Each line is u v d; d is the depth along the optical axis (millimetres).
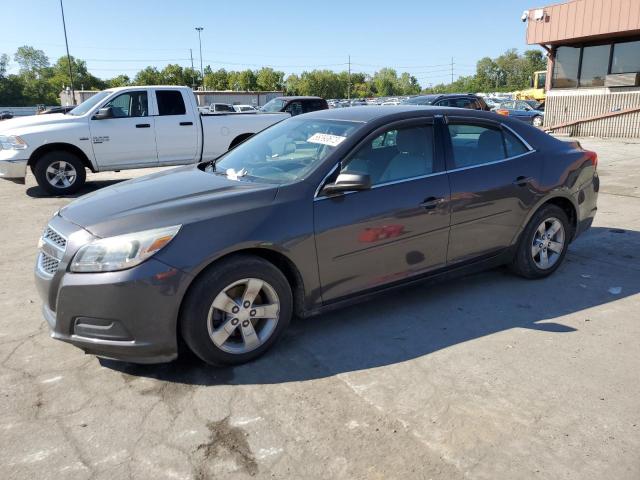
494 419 2889
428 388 3191
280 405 3041
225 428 2848
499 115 4734
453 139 4352
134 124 10078
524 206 4625
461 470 2520
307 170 3762
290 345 3748
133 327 3107
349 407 3014
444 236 4203
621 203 8195
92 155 9805
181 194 3607
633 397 3082
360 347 3711
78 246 3150
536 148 4801
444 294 4645
